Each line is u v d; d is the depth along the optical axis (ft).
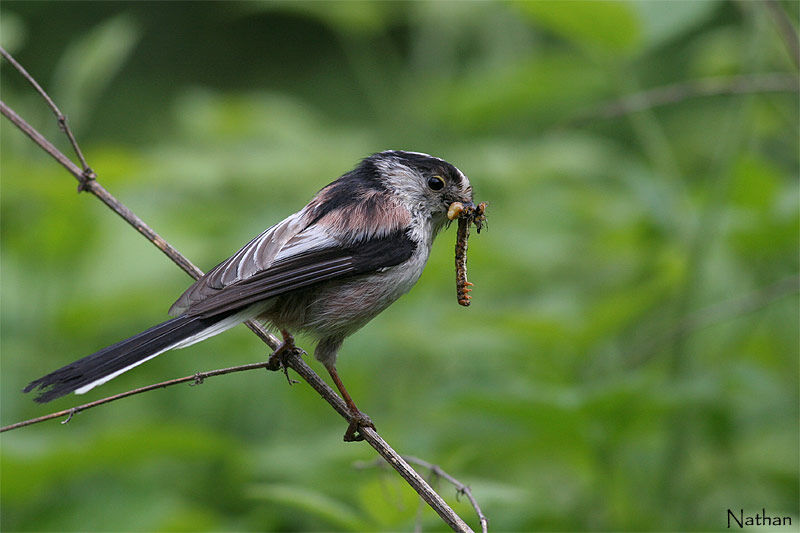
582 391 29.30
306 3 49.44
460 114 47.06
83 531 29.50
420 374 39.58
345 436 24.34
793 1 40.81
